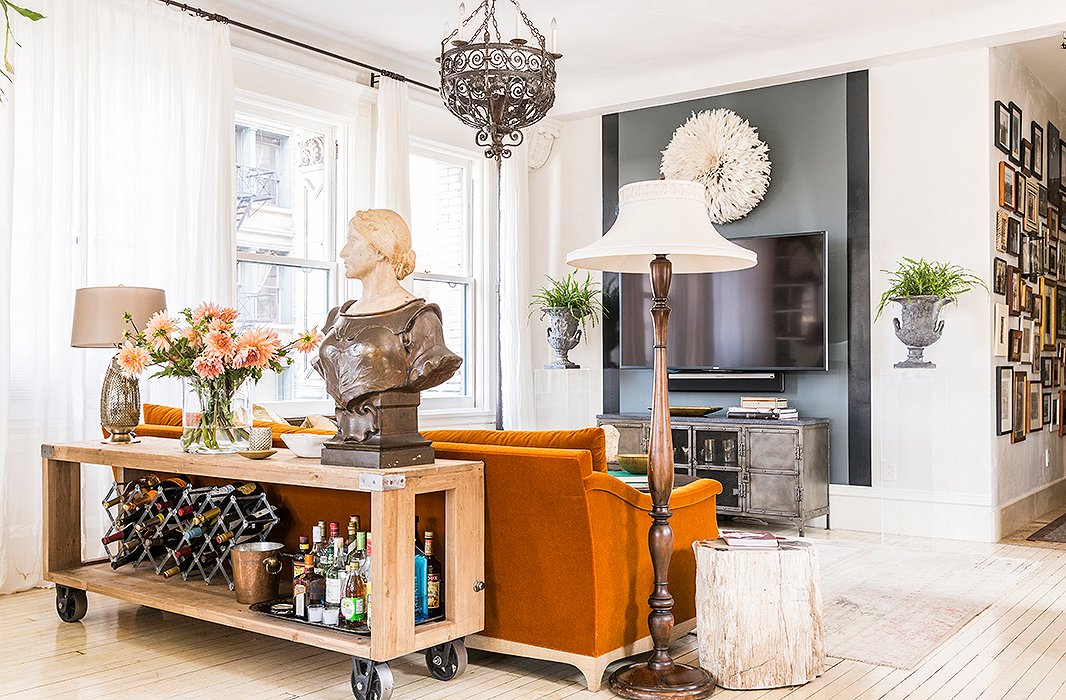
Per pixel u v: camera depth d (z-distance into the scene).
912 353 5.98
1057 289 7.77
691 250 2.96
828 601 4.32
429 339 3.10
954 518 5.98
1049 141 7.48
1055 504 7.54
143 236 5.00
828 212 6.55
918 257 6.17
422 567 3.15
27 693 3.04
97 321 4.02
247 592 3.40
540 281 7.95
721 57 6.76
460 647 3.21
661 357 3.16
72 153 4.68
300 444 3.36
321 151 6.31
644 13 5.89
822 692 3.08
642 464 4.51
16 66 4.51
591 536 3.07
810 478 6.13
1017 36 5.79
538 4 5.72
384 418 3.03
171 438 4.11
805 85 6.66
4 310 4.39
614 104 7.38
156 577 3.86
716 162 6.95
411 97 6.91
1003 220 6.18
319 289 6.28
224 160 5.32
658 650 3.14
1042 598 4.39
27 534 4.55
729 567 3.13
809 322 6.43
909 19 5.98
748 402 6.47
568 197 7.83
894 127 6.29
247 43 5.71
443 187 7.34
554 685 3.17
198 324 3.57
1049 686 3.13
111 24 4.88
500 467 3.21
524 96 4.34
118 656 3.48
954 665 3.36
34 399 4.55
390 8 5.76
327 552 3.21
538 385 7.57
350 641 2.93
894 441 6.13
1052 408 7.53
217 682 3.18
